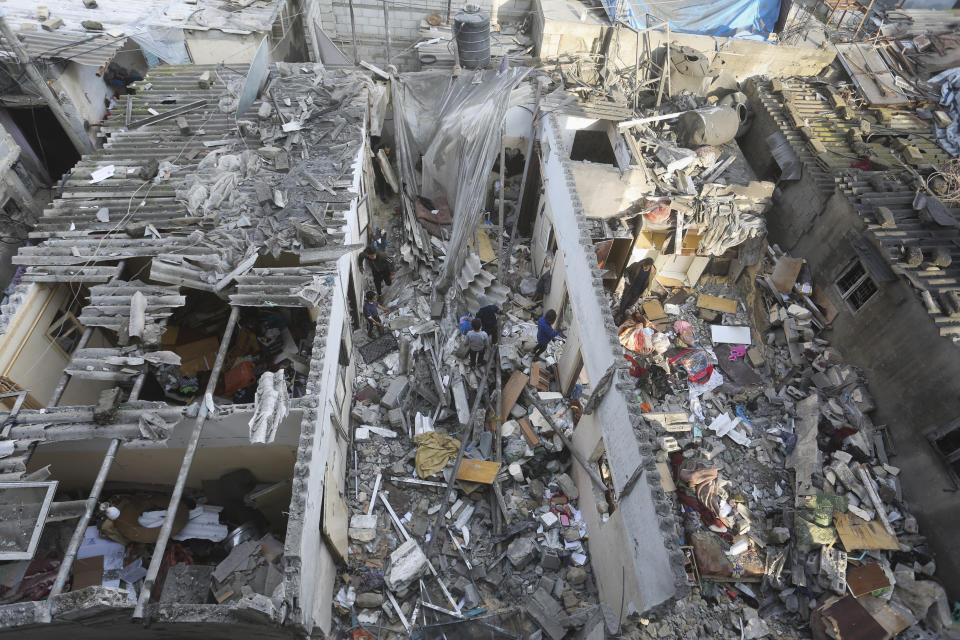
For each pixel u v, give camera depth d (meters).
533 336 13.96
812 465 11.79
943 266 11.72
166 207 10.37
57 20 13.43
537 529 10.73
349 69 14.80
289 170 11.58
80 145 14.70
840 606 10.17
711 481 11.13
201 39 14.47
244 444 8.26
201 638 7.29
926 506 11.09
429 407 12.59
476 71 16.19
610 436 9.34
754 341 14.59
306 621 6.88
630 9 17.42
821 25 18.97
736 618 10.12
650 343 13.98
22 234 13.67
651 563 7.59
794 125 15.68
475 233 15.48
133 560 8.48
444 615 9.61
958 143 14.93
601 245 13.71
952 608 10.27
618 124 15.05
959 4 20.14
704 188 14.27
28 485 6.73
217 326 11.22
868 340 12.72
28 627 5.98
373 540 10.38
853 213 13.17
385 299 14.80
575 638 9.45
